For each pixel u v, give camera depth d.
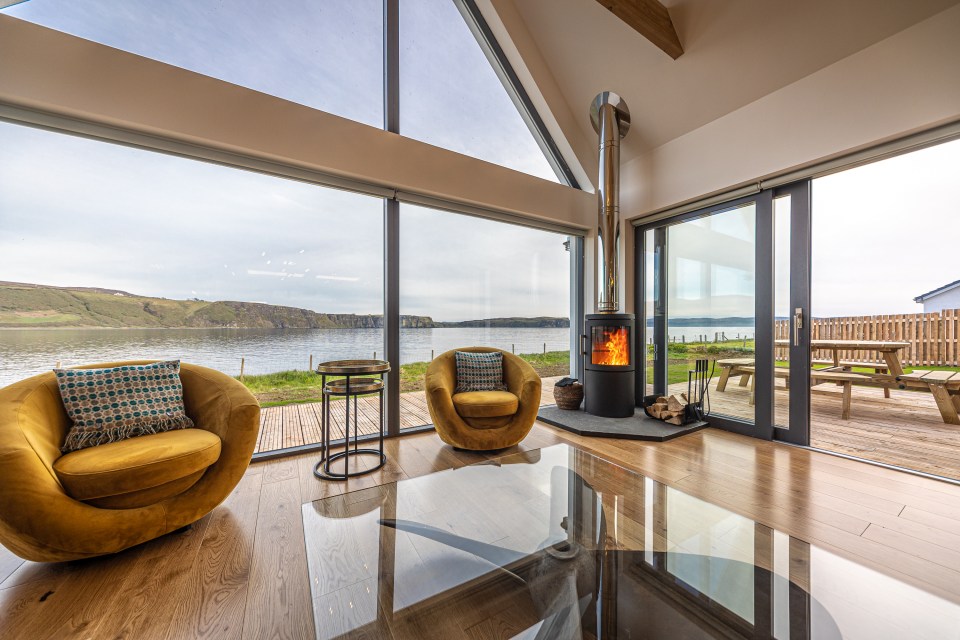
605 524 1.33
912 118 2.14
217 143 2.23
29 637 1.09
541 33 3.53
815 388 4.01
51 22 1.97
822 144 2.51
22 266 1.99
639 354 4.13
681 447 2.81
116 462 1.43
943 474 2.24
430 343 3.34
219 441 1.74
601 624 0.90
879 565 1.43
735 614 0.92
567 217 3.96
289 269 2.70
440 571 1.09
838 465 2.43
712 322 3.43
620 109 3.51
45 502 1.27
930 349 3.12
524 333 4.02
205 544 1.56
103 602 1.23
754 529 1.28
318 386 2.82
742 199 3.16
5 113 1.83
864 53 2.32
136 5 2.18
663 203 3.59
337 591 1.00
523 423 2.67
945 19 2.04
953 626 0.90
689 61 2.99
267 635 1.10
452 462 2.51
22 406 1.46
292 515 1.81
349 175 2.71
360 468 2.40
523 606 0.97
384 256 3.04
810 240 2.75
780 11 2.49
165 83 2.08
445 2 3.44
